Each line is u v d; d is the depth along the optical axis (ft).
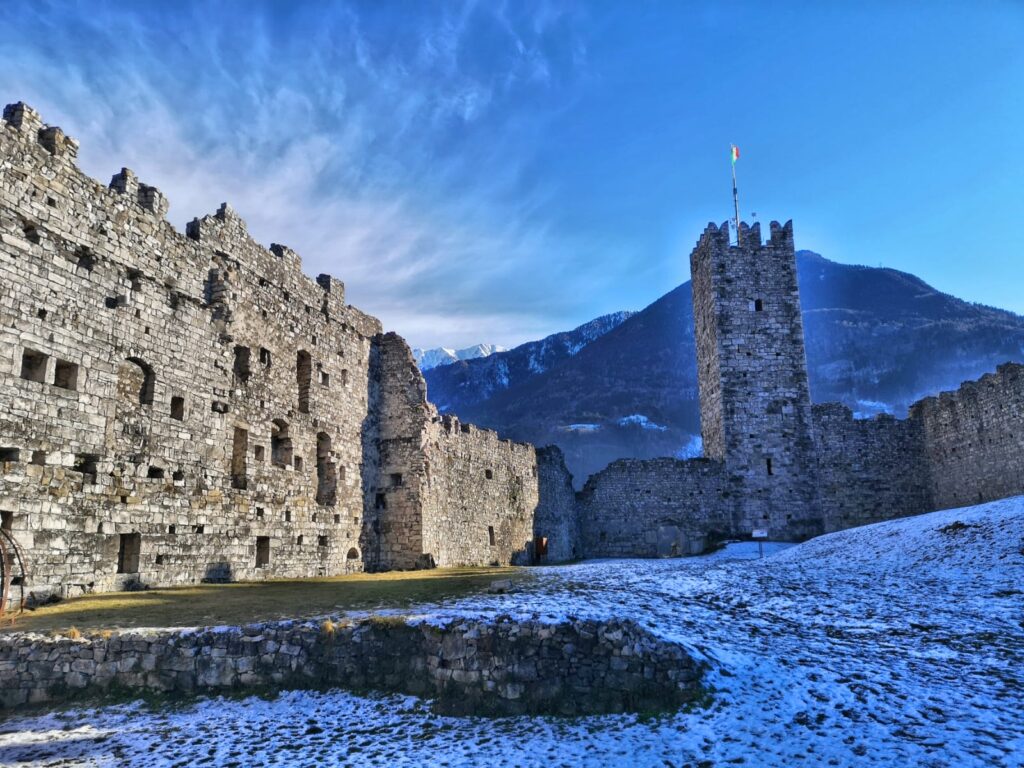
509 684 50.57
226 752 44.47
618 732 45.65
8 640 54.80
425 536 132.36
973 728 42.19
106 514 78.23
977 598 76.43
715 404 194.90
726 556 155.74
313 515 114.42
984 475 172.14
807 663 54.85
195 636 55.36
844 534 137.69
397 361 140.56
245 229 106.42
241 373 103.40
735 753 40.86
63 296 76.07
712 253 197.36
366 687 53.52
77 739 46.88
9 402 69.10
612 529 200.44
